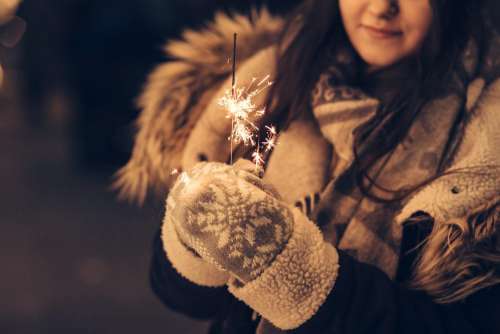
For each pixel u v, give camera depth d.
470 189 1.00
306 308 0.96
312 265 0.95
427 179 1.03
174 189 1.00
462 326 1.01
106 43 7.40
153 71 1.33
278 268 0.94
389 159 1.07
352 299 0.97
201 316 1.21
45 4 8.25
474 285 1.00
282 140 1.18
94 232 6.07
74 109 7.97
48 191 7.32
